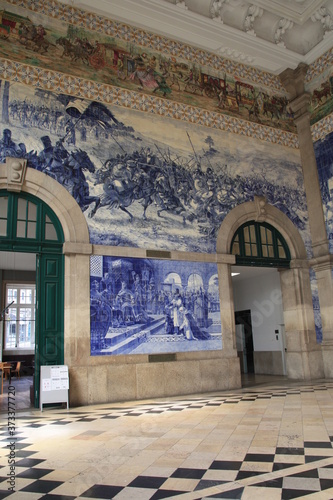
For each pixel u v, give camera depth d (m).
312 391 10.76
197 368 11.86
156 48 13.61
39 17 11.85
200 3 13.68
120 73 12.77
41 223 10.94
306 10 14.73
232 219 13.71
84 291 10.88
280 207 14.96
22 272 20.39
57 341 10.58
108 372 10.68
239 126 14.75
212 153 13.91
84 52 12.32
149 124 12.90
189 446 5.70
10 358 20.25
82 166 11.55
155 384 11.20
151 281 11.88
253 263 14.13
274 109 15.83
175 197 12.81
